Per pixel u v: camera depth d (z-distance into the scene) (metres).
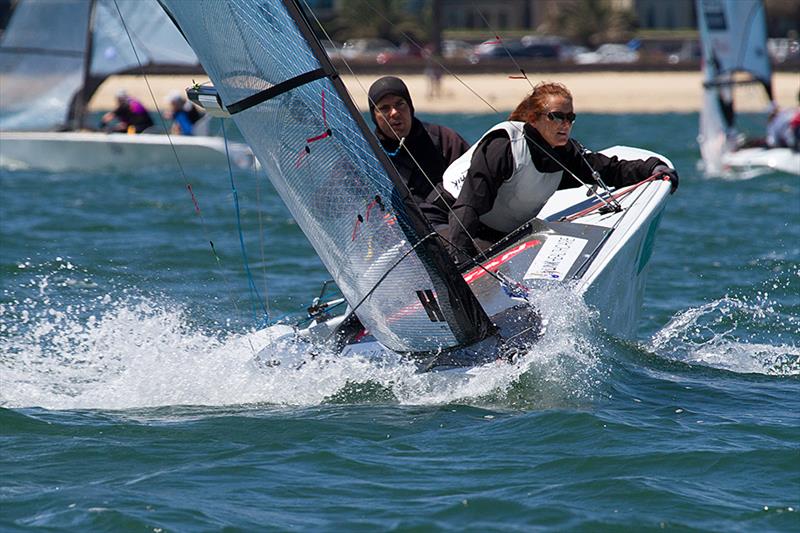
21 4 71.25
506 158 22.30
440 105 145.88
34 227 45.00
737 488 16.78
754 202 54.50
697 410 20.53
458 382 21.05
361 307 21.27
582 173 23.80
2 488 16.86
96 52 72.88
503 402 20.70
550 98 22.14
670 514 15.84
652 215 24.25
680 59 183.38
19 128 72.19
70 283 33.47
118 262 37.34
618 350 23.88
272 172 20.39
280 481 17.16
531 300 22.22
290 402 21.05
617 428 19.17
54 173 67.19
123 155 69.50
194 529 15.41
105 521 15.64
